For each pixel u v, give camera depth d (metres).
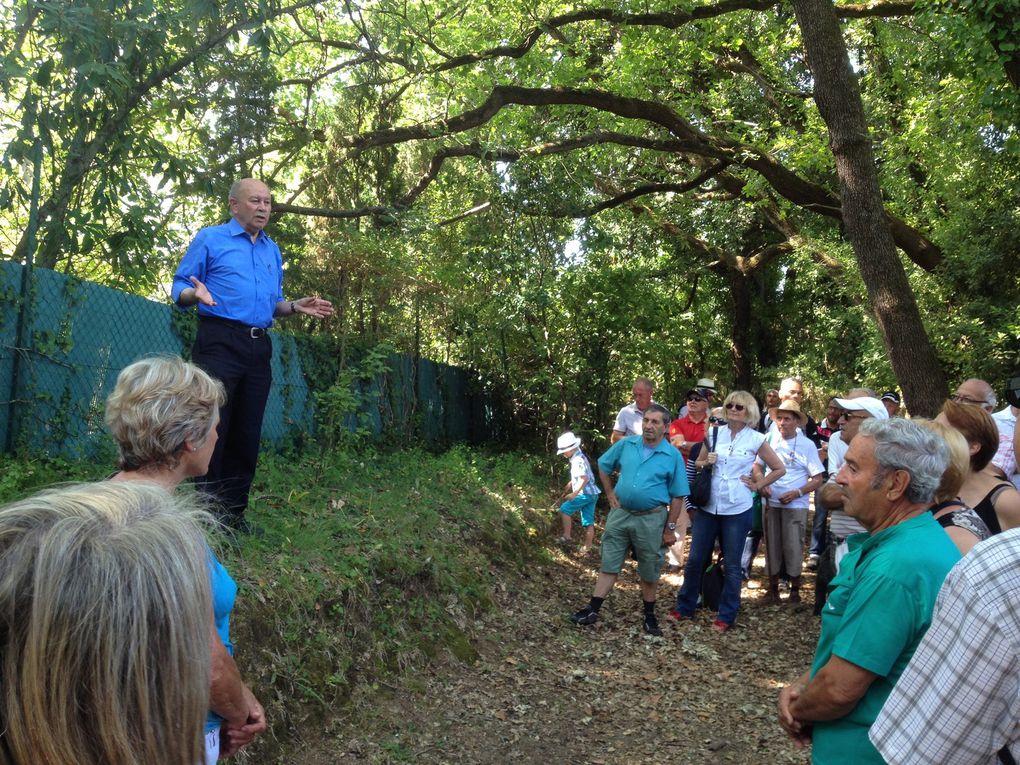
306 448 9.30
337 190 11.55
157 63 7.36
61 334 6.10
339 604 5.64
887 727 1.88
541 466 14.23
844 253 17.14
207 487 5.25
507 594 8.12
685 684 6.52
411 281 11.55
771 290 23.33
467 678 6.23
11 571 1.01
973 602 1.70
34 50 6.83
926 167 15.36
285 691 4.83
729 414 8.09
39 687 0.97
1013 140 10.62
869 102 16.09
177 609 1.06
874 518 2.67
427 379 13.27
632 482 7.71
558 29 14.00
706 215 20.59
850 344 20.62
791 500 8.50
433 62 12.35
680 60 14.48
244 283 5.17
